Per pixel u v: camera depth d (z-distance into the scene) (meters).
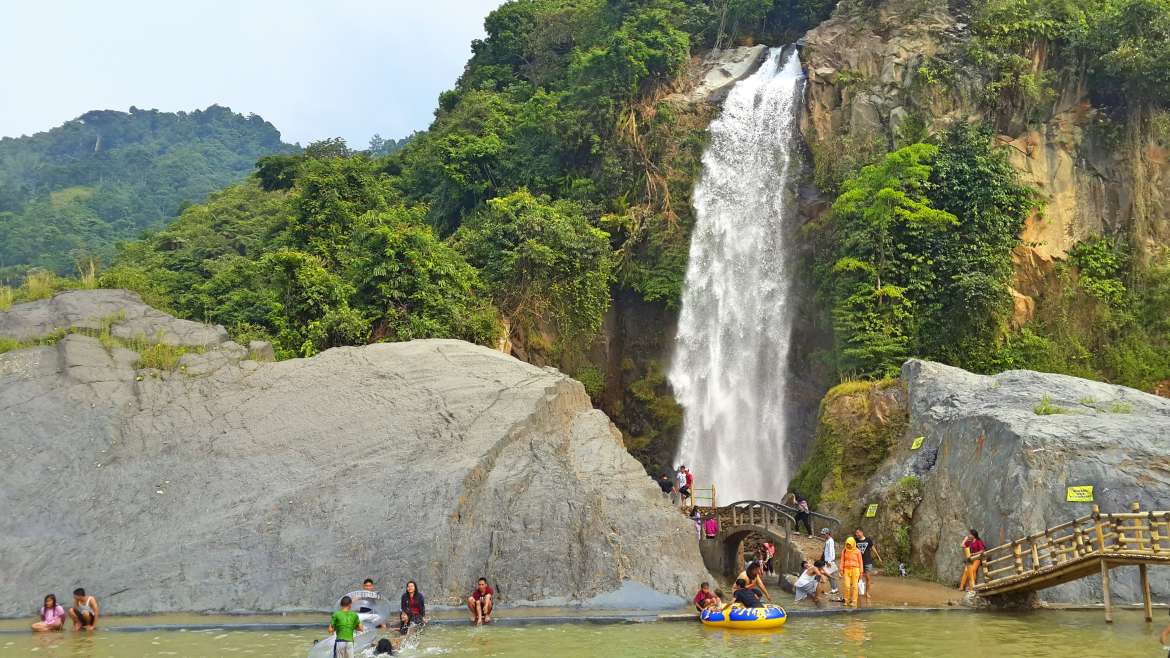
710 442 44.03
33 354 28.69
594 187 47.12
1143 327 39.78
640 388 45.75
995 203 39.12
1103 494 24.52
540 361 41.53
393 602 22.16
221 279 44.66
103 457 25.77
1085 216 41.75
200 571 22.88
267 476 25.14
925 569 27.95
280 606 22.27
